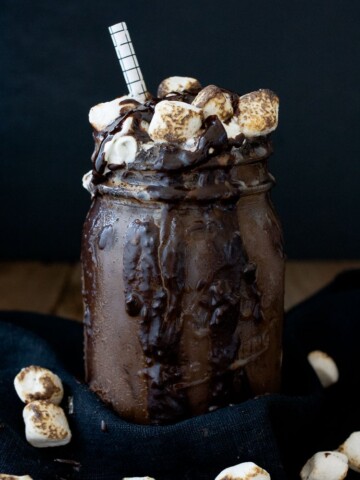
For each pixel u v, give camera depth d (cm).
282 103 81
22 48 81
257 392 44
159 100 43
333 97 81
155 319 42
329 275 79
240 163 41
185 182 41
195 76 81
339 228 85
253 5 79
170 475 42
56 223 86
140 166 41
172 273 41
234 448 42
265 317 43
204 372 42
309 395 45
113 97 82
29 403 44
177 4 79
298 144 83
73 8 80
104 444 43
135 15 79
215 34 80
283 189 84
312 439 45
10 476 41
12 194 85
